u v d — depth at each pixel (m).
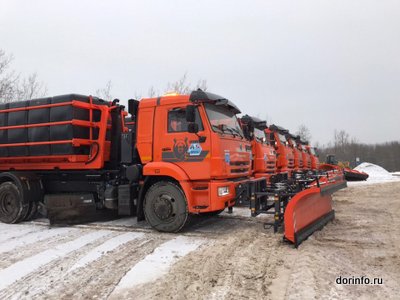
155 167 7.46
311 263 5.21
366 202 12.82
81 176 9.02
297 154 16.94
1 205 9.02
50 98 8.45
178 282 4.61
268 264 5.26
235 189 7.60
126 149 8.20
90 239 7.06
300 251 5.89
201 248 6.26
